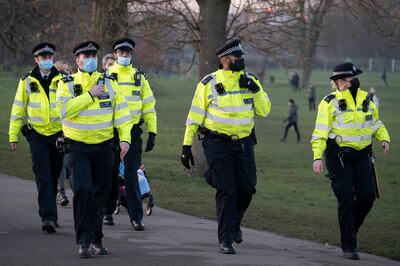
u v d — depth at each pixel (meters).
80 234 17.52
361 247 21.61
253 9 39.84
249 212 28.28
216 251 18.83
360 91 19.36
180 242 20.14
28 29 49.75
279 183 44.78
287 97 146.50
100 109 17.77
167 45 40.97
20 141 58.84
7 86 93.56
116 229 22.20
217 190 18.62
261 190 39.84
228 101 18.36
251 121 18.67
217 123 18.39
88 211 17.53
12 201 26.72
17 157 47.03
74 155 17.72
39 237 20.05
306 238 22.86
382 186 45.81
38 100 21.03
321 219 27.62
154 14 39.94
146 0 39.78
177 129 81.62
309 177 48.50
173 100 124.00
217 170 18.42
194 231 22.36
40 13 45.75
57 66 25.61
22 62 51.75
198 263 17.14
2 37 49.91
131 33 40.94
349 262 18.53
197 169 41.56
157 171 44.19
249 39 40.22
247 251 19.16
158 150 59.91
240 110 18.42
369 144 19.30
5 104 92.81
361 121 19.11
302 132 86.81
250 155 18.66
